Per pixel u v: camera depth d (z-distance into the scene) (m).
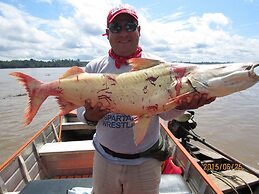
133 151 2.71
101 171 2.87
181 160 5.11
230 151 11.09
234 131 14.06
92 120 2.79
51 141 6.82
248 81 2.52
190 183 4.50
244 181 5.41
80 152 5.59
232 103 24.28
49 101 25.94
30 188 3.90
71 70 2.85
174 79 2.69
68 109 2.88
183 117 6.50
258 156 10.58
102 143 2.83
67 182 4.05
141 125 2.63
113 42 2.80
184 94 2.58
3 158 11.01
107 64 2.89
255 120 16.53
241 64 2.58
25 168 4.77
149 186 2.81
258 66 2.51
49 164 5.65
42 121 17.30
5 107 21.81
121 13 2.68
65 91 2.80
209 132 13.84
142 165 2.74
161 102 2.66
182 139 6.73
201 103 2.63
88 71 3.03
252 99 27.44
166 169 4.86
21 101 24.81
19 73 2.83
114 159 2.76
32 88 2.85
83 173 5.69
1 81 59.44
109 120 2.75
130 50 2.81
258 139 12.66
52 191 3.84
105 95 2.74
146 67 2.80
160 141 2.85
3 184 4.05
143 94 2.70
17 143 12.89
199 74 2.63
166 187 3.90
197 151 6.97
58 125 7.87
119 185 2.82
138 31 2.83
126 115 2.72
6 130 15.00
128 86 2.73
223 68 2.60
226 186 5.32
